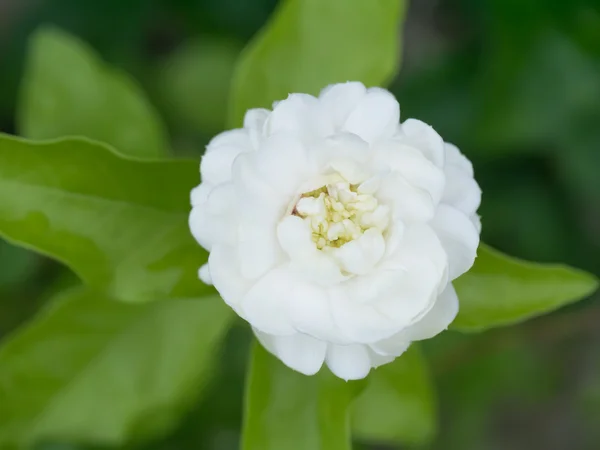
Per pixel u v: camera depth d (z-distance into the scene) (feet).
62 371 0.70
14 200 0.64
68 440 0.71
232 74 0.86
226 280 0.59
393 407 0.72
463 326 0.65
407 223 0.59
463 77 0.86
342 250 0.59
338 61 0.68
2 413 0.70
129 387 0.71
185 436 0.82
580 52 0.82
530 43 0.83
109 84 0.73
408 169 0.59
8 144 0.63
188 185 0.65
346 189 0.59
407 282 0.59
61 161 0.64
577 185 0.85
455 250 0.60
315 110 0.60
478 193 0.61
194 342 0.71
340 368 0.60
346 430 0.64
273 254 0.59
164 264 0.66
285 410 0.66
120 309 0.71
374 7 0.68
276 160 0.59
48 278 0.82
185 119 0.86
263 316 0.59
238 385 0.83
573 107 0.83
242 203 0.59
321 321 0.59
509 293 0.66
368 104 0.60
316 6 0.68
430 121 0.85
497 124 0.83
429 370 0.84
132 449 0.79
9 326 0.81
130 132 0.73
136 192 0.65
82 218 0.65
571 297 0.66
